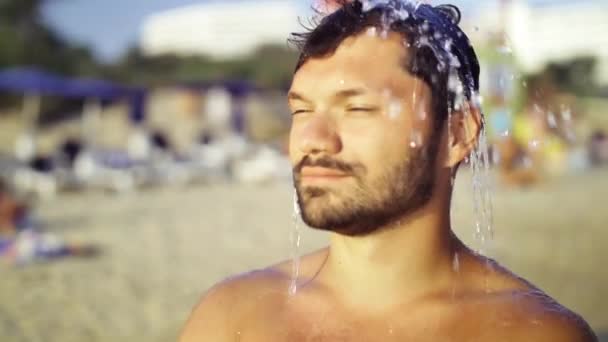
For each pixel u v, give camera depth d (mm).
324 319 1370
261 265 9188
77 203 16766
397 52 1332
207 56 68625
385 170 1292
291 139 1351
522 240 11062
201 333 1482
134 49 65312
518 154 13594
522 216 13992
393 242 1343
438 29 1395
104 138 38906
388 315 1337
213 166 23594
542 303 1337
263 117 45250
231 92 32500
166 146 27125
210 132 37906
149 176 21406
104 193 19328
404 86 1315
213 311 1498
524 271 8789
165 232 12133
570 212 14664
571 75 54062
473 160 1529
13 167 21703
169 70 64625
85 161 20938
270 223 13344
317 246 10148
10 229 11211
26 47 52812
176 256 9867
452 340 1289
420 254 1350
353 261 1374
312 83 1333
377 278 1356
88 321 6551
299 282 1477
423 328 1308
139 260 9492
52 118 45094
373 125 1291
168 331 6258
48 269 8844
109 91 27406
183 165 22875
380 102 1293
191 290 7797
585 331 1304
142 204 16641
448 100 1365
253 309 1455
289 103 1387
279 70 57594
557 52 76688
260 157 23875
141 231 12211
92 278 8352
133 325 6418
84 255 9844
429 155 1333
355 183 1290
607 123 41969
